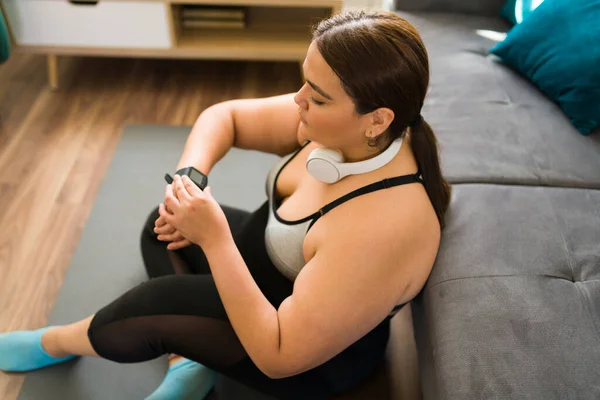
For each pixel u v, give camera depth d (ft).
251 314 2.73
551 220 3.66
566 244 3.48
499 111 4.64
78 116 6.73
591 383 2.75
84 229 5.36
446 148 4.25
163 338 3.19
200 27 7.23
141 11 6.50
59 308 4.71
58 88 7.14
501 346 2.91
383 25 2.41
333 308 2.60
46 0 6.37
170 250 4.17
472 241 3.44
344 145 2.71
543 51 4.79
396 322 4.78
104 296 4.83
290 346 2.66
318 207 2.92
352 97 2.41
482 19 5.97
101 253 5.16
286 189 3.40
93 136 6.46
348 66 2.33
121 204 5.64
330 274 2.61
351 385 3.96
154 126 6.64
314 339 2.64
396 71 2.37
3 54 5.93
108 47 6.86
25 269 4.99
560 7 4.75
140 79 7.39
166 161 6.18
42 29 6.63
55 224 5.41
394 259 2.67
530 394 2.72
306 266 2.73
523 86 4.96
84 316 4.68
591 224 3.64
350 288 2.59
